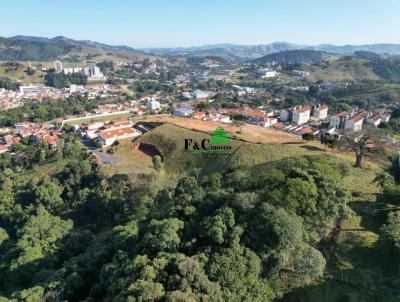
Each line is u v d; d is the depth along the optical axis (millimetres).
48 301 42312
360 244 47250
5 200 93750
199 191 58188
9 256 65312
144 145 123250
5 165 135375
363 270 42875
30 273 57125
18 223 84188
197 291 33312
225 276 35500
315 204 46625
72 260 51906
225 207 45469
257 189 52438
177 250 42188
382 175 61625
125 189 89312
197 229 45219
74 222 85812
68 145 130125
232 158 97188
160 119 157375
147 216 62031
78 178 100312
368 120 163000
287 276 41969
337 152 96000
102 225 81625
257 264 37812
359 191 61844
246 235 42094
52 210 89812
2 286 57438
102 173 98062
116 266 42000
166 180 95812
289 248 39906
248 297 35594
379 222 52219
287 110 192500
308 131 150875
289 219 41094
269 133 127250
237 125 137250
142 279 34938
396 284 40312
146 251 42969
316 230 46906
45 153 133375
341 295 39875
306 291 40531
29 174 116812
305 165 59781
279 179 51531
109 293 37344
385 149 86938
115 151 122250
